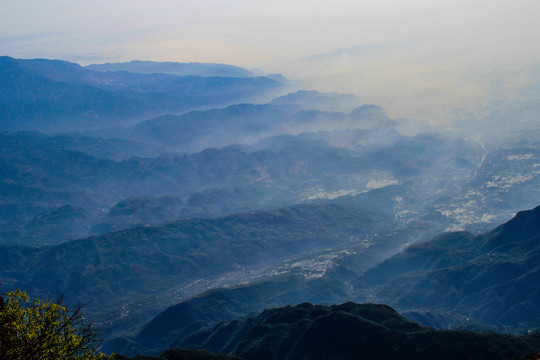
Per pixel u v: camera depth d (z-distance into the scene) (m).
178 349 111.00
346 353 115.00
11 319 40.97
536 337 108.69
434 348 106.88
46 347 40.62
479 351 103.00
